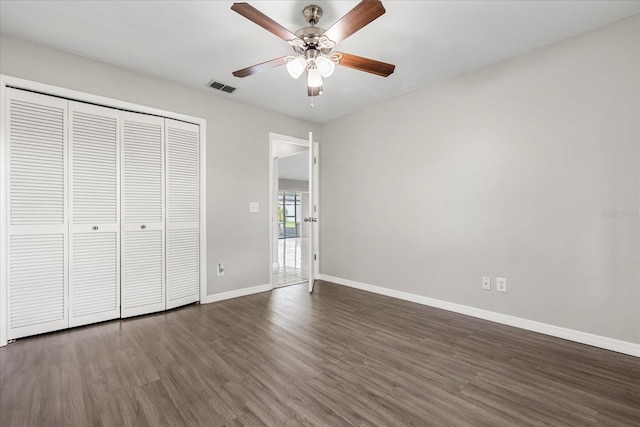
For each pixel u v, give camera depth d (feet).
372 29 7.30
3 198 7.50
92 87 8.73
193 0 6.26
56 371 6.29
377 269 12.49
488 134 9.14
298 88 10.78
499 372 6.26
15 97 7.65
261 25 5.68
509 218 8.73
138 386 5.77
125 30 7.34
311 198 13.07
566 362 6.63
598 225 7.29
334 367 6.49
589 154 7.39
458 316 9.62
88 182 8.76
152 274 9.93
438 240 10.43
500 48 8.18
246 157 12.21
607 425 4.71
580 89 7.50
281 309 10.39
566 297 7.78
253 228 12.44
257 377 6.09
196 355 7.01
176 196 10.44
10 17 6.81
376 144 12.44
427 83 10.44
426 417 4.91
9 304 7.63
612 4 6.40
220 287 11.51
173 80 10.12
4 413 4.97
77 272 8.61
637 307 6.82
